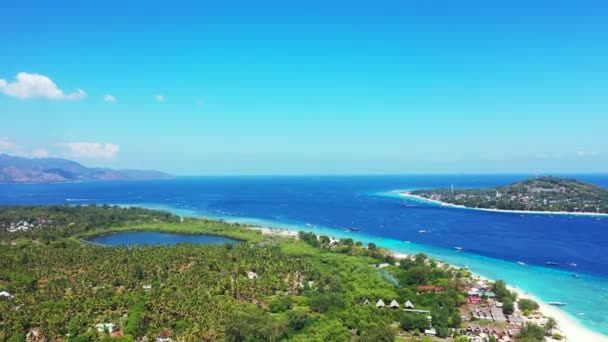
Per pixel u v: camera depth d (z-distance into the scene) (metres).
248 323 148.50
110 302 173.25
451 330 153.88
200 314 158.50
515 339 148.62
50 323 150.50
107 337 142.12
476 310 176.62
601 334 157.50
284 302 173.50
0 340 141.88
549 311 182.00
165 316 155.88
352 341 144.12
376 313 166.12
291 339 142.25
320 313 167.75
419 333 153.62
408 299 182.25
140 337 146.12
